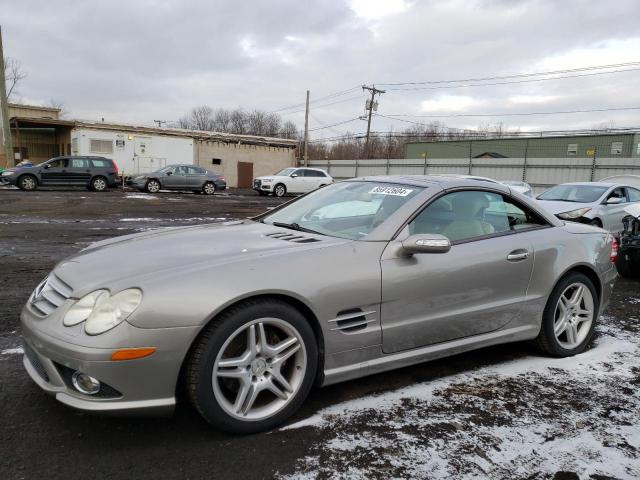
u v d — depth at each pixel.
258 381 2.67
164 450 2.49
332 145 66.38
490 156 40.84
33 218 12.07
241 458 2.45
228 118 76.94
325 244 3.03
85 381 2.40
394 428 2.78
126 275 2.58
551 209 9.98
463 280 3.33
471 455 2.54
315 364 2.83
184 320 2.42
